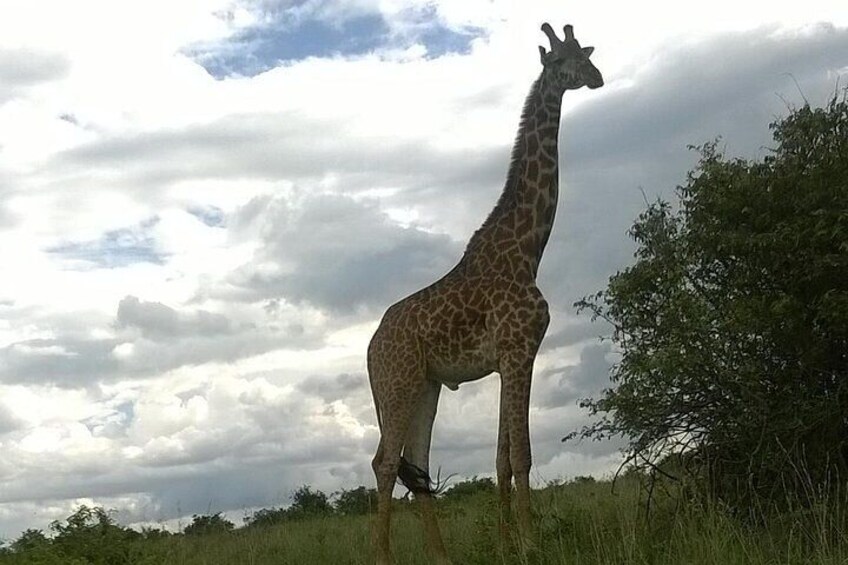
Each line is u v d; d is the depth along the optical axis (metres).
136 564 10.05
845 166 7.98
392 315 9.16
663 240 8.79
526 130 9.21
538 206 8.97
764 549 7.09
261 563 10.18
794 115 8.48
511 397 8.48
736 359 8.20
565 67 9.20
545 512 8.90
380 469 8.72
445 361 8.85
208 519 15.52
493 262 8.83
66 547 9.98
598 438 8.77
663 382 8.33
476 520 8.97
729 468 8.37
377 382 9.03
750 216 8.22
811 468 7.93
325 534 11.09
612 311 8.91
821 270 7.74
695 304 8.21
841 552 6.63
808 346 7.97
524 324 8.59
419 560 9.02
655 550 7.32
